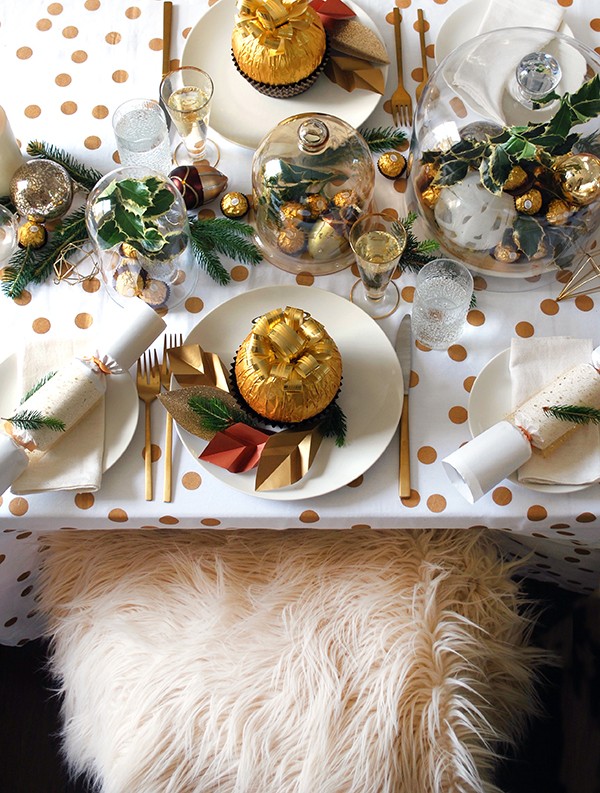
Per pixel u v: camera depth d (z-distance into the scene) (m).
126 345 0.82
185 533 1.00
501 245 0.90
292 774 0.88
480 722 0.95
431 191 0.91
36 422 0.80
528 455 0.80
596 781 1.25
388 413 0.86
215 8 1.05
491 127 0.93
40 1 1.08
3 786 1.29
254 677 0.90
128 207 0.81
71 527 0.86
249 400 0.82
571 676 1.31
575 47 0.97
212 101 1.02
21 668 1.35
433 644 0.92
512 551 1.13
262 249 0.96
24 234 0.93
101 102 1.04
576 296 0.94
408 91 1.04
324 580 0.95
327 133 0.85
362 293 0.94
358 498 0.84
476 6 1.06
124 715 0.92
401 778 0.89
